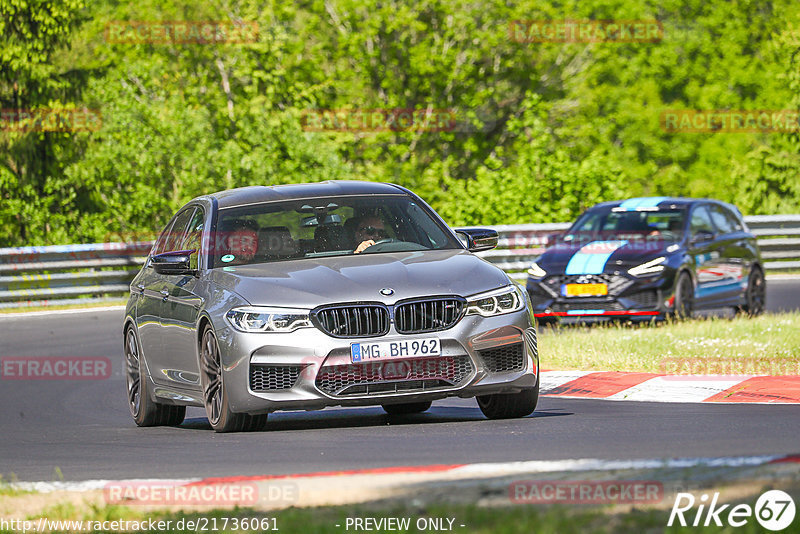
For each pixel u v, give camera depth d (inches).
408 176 5290.4
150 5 5334.6
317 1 5841.5
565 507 700.7
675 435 1048.8
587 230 2434.8
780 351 1653.5
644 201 2492.6
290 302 1151.6
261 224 1300.4
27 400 1796.3
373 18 5698.8
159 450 1129.4
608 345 1780.3
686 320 2143.2
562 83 5979.3
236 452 1071.0
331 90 5738.2
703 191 6761.8
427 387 1146.0
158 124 4377.5
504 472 845.8
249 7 5206.7
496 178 4001.0
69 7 4943.4
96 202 4552.2
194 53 5152.6
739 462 817.5
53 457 1152.2
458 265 1214.3
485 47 5797.2
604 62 6382.9
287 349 1138.0
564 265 2269.9
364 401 1135.0
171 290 1332.4
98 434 1366.9
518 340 1184.2
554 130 5782.5
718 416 1190.3
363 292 1147.9
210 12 5319.9
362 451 1029.2
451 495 756.0
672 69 7052.2
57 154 4827.8
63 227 4448.8
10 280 3157.0
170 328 1315.2
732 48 7081.7
